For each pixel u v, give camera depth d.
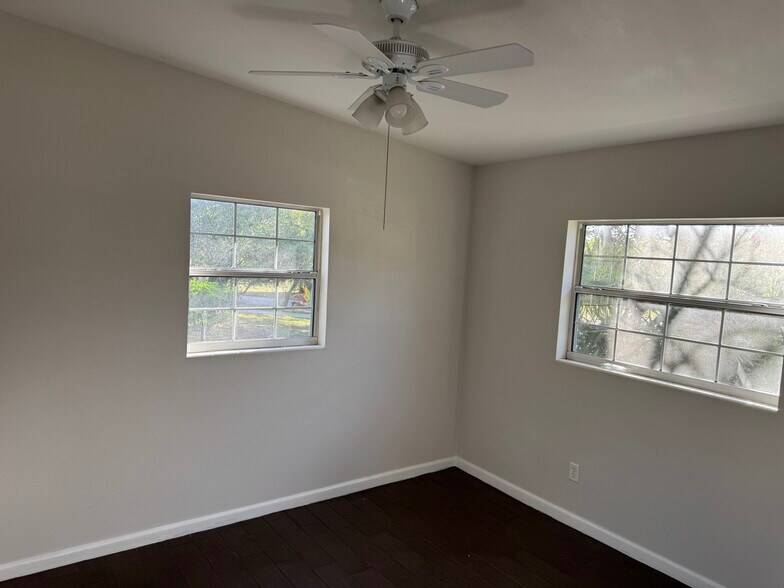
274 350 3.18
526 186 3.68
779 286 2.60
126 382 2.68
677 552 2.85
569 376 3.40
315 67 2.45
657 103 2.41
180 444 2.89
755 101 2.26
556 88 2.33
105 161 2.53
